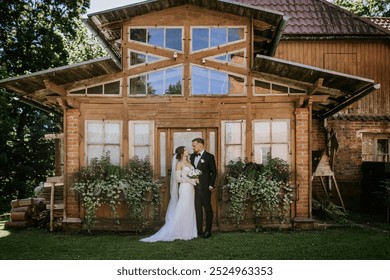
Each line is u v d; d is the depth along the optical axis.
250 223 9.92
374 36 14.94
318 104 11.72
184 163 9.30
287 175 9.80
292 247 7.89
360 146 14.40
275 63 9.36
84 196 9.53
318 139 14.22
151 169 9.97
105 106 10.15
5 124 19.89
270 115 10.10
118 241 8.67
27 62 21.91
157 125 10.14
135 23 10.33
